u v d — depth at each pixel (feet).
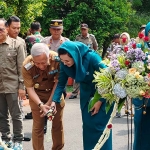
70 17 43.11
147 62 12.56
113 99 12.78
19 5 34.50
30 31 28.63
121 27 46.60
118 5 46.29
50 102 16.33
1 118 18.74
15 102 18.39
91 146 15.01
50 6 43.60
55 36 23.38
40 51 14.88
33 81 16.24
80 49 14.10
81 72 13.97
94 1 44.01
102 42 45.06
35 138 16.57
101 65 14.03
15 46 18.17
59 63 15.94
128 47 12.92
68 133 22.18
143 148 15.76
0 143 14.39
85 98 14.87
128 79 12.32
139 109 15.34
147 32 14.98
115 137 21.33
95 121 14.75
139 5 63.67
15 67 18.30
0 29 17.72
